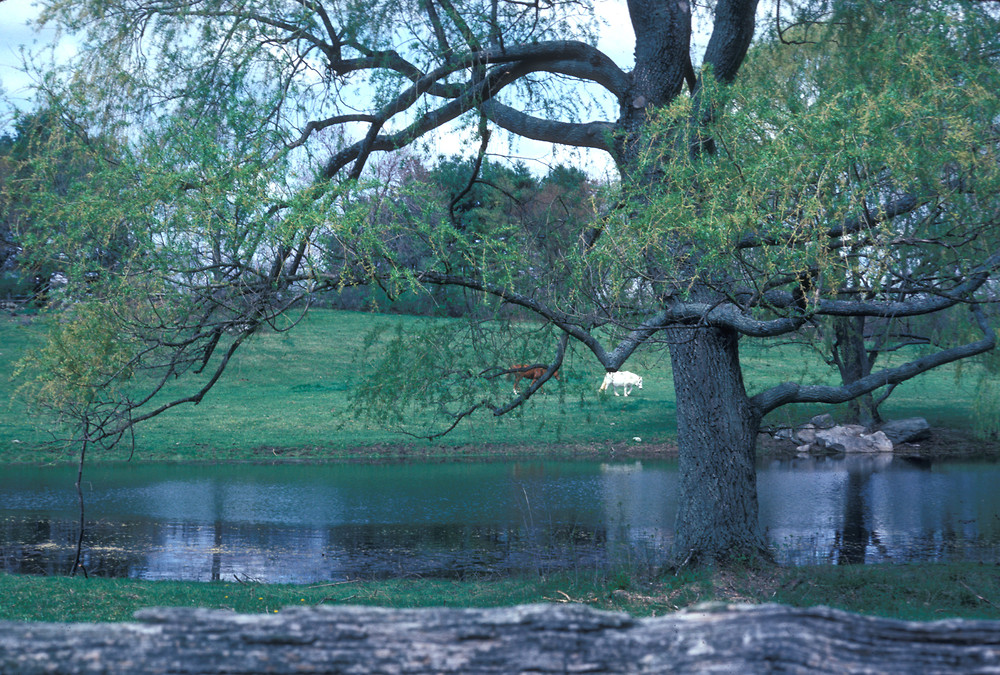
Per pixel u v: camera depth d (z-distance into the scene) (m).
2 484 19.70
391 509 17.00
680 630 1.70
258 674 1.63
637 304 7.62
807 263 5.03
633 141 10.27
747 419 10.69
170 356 7.96
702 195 5.39
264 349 39.03
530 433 27.41
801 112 5.02
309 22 8.66
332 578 11.15
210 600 8.60
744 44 10.61
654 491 19.08
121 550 13.08
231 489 19.44
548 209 9.75
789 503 17.70
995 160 5.88
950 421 30.86
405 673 1.64
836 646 1.66
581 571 10.95
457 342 11.04
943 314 14.79
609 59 10.88
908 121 5.11
